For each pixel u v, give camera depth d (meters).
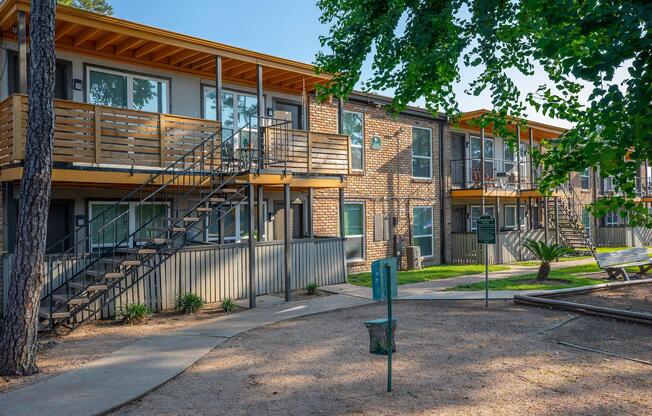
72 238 11.94
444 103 9.52
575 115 6.37
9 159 9.66
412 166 19.92
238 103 14.71
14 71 10.92
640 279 14.98
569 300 11.53
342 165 14.33
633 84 4.18
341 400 5.57
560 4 5.03
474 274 17.03
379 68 9.54
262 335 8.73
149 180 10.99
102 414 5.23
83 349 7.84
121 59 12.42
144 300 11.00
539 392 5.74
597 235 31.39
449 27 8.34
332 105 16.94
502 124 8.39
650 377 6.24
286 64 13.27
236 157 14.01
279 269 13.52
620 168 4.36
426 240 20.52
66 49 11.56
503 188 22.20
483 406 5.34
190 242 13.32
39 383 6.15
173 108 13.34
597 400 5.49
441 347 7.70
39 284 6.77
